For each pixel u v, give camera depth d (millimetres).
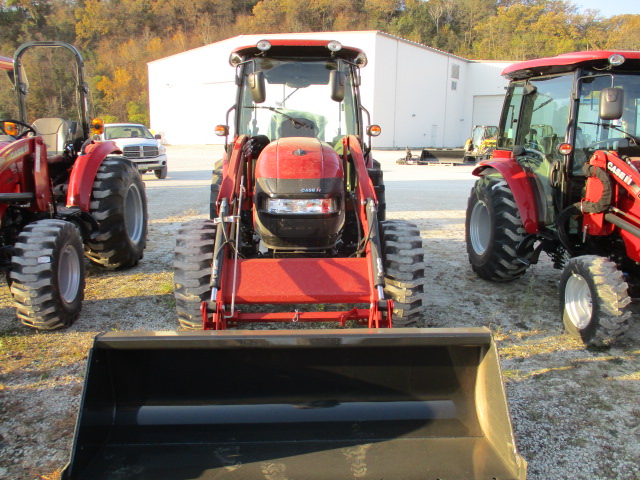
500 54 63625
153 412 2566
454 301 5152
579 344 4199
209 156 26844
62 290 4355
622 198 4301
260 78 4168
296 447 2445
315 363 2596
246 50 4656
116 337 2410
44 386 3508
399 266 3705
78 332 4344
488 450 2424
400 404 2619
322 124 4922
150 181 14969
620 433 3049
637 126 4734
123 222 5652
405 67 35344
